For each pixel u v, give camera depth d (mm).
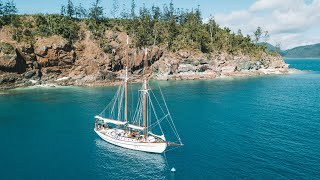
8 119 86500
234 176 49812
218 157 57562
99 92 132250
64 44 154250
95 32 173000
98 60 160625
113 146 65000
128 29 188750
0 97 119438
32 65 148250
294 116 87938
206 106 103062
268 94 129375
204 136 70062
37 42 151250
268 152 59312
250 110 96562
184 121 83750
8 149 62969
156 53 182500
